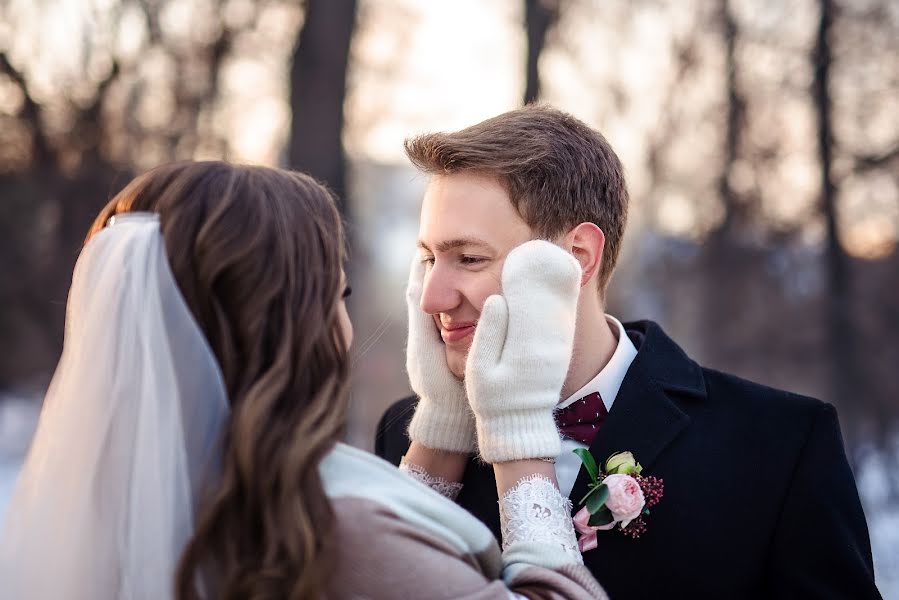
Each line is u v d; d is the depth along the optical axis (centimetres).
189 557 136
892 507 1143
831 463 193
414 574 139
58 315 1134
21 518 145
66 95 1002
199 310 150
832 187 1270
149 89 995
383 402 1164
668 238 1305
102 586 142
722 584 188
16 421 1184
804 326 1301
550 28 1062
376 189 1058
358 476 150
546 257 185
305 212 157
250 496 138
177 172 159
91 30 983
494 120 205
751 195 1275
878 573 891
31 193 1055
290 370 148
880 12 1255
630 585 189
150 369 143
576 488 198
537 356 178
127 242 148
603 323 212
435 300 198
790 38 1278
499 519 201
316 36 859
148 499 140
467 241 196
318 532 136
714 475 195
